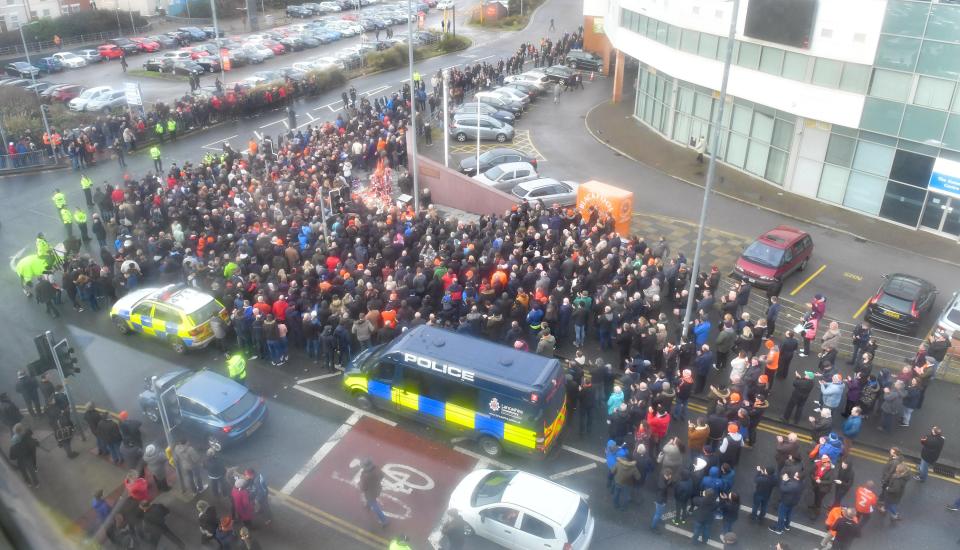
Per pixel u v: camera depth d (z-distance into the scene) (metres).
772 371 19.02
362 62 60.28
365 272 22.03
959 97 28.34
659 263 23.23
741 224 31.98
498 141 43.06
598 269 22.39
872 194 32.66
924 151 30.14
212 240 25.31
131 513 13.34
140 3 83.62
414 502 15.73
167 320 21.03
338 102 50.19
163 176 36.09
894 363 21.16
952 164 29.25
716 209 33.62
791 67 33.16
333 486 16.20
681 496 14.59
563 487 14.41
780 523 14.79
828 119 32.34
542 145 42.72
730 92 36.28
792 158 35.22
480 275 23.22
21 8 72.62
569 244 23.91
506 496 14.12
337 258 23.50
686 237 30.50
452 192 33.72
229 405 17.02
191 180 31.31
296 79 52.19
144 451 16.02
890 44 29.45
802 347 21.73
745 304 22.44
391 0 98.06
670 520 15.27
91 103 47.75
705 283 22.22
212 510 13.46
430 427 18.06
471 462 16.98
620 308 21.05
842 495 14.81
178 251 25.08
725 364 20.58
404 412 17.97
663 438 17.53
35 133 43.12
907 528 15.07
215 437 16.81
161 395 15.21
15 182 35.72
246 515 14.39
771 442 17.56
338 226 25.78
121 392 19.38
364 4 93.06
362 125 39.41
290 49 66.88
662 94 44.03
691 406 18.98
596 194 28.92
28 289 24.44
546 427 16.12
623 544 14.62
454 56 65.50
